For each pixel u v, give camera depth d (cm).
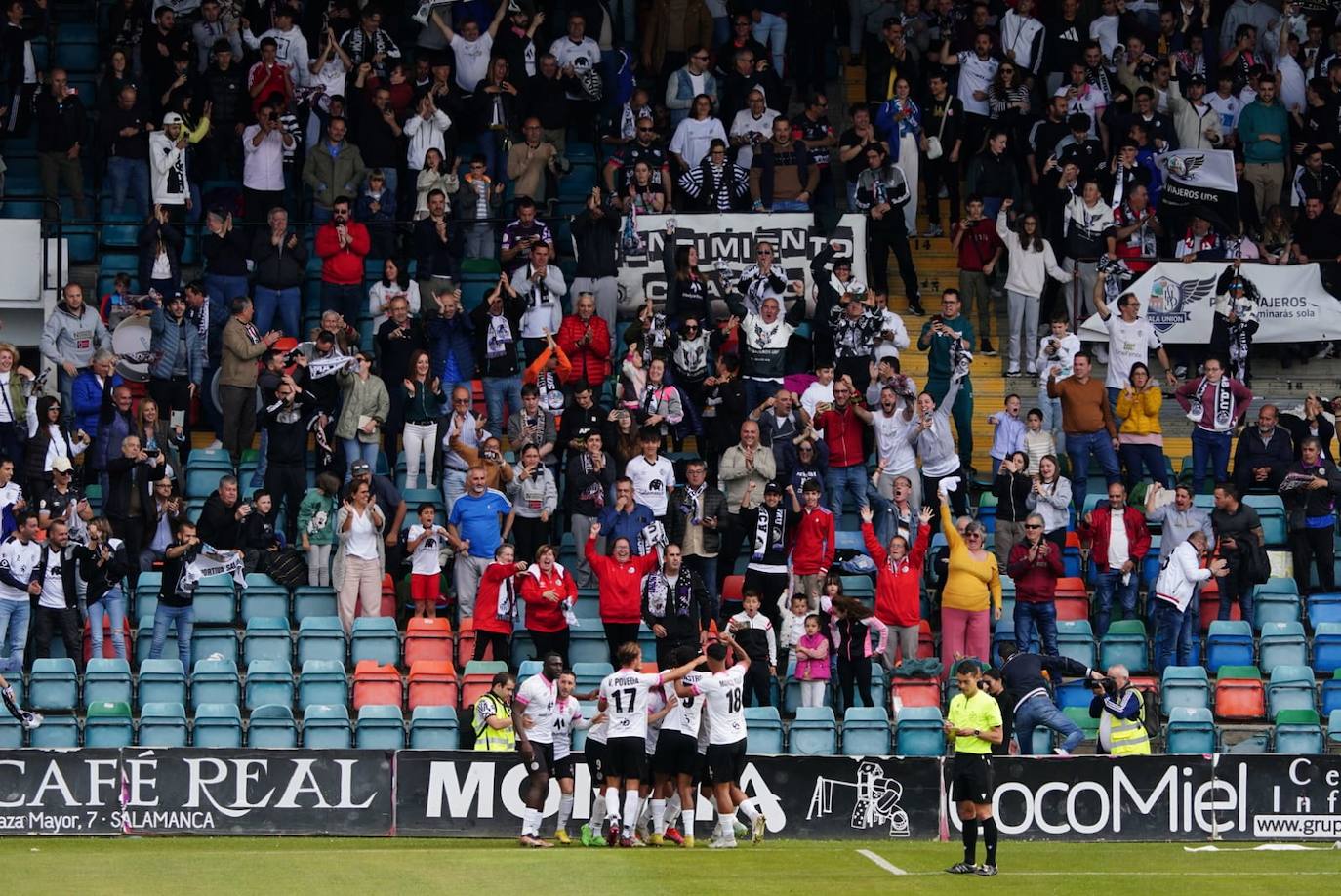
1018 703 7862
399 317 9269
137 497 8694
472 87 10781
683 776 7069
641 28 11625
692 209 10244
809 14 10950
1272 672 8456
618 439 9006
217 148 10456
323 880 6150
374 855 6688
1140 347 9756
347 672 8412
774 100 10731
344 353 9200
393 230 10231
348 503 8488
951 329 9412
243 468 9275
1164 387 10288
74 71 11200
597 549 8731
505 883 6125
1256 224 10700
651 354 9306
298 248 9656
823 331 9712
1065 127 10419
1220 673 8456
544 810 7250
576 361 9444
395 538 8662
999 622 8869
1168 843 7425
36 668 8000
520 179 10362
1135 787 7462
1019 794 7469
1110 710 7681
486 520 8600
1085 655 8662
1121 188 10238
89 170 10744
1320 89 10738
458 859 6600
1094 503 9300
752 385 9469
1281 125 10688
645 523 8612
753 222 10025
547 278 9612
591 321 9456
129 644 8494
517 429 9138
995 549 9188
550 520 9131
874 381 9362
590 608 8806
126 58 10444
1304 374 10431
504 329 9306
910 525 8888
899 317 9556
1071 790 7469
